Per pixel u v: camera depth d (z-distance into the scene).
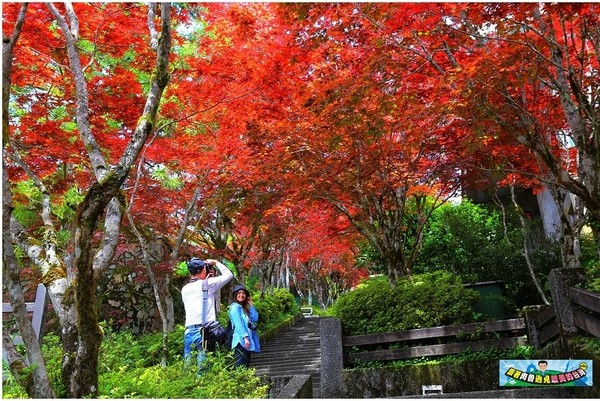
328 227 12.36
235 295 6.45
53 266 4.25
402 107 6.93
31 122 7.75
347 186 8.40
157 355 7.83
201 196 10.52
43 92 8.07
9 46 3.36
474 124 6.20
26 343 3.11
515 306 8.94
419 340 7.25
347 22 6.44
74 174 9.10
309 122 7.41
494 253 10.20
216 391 4.08
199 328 5.80
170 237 11.74
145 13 7.41
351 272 27.53
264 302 16.38
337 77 6.74
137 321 13.49
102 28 7.20
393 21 6.12
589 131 6.57
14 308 3.09
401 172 8.36
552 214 12.66
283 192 8.72
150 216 9.97
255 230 10.67
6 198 3.12
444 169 8.90
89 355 3.58
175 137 8.77
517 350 6.64
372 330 7.37
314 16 6.36
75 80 4.50
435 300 7.33
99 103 7.76
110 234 4.02
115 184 3.73
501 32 5.93
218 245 12.92
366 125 6.70
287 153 8.04
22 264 8.05
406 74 6.75
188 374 4.52
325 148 7.99
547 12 5.80
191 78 8.19
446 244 11.33
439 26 6.13
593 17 5.93
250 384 4.50
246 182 8.50
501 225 11.59
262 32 7.71
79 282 3.60
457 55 6.89
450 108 6.13
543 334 6.45
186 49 7.89
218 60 7.53
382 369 6.86
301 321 20.47
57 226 9.09
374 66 6.36
